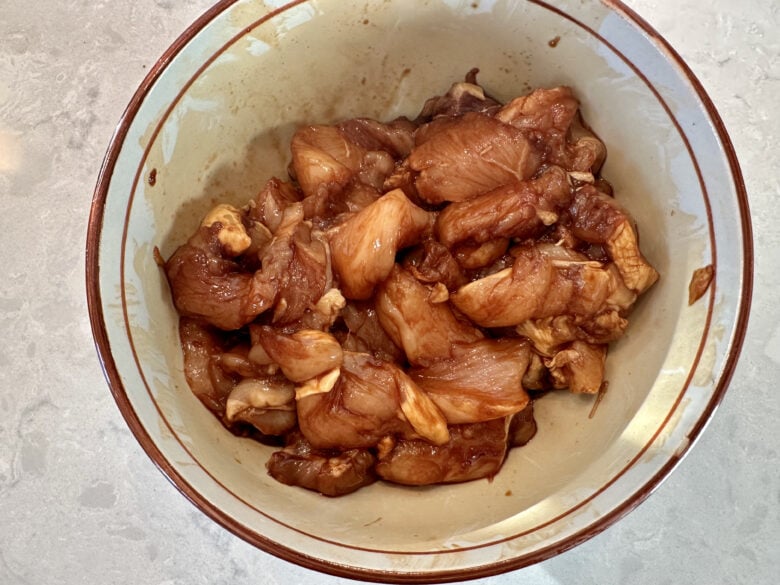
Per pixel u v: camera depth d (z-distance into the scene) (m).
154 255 0.25
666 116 0.24
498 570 0.23
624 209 0.26
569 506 0.24
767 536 0.29
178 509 0.29
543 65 0.26
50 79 0.30
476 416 0.25
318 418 0.25
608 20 0.24
